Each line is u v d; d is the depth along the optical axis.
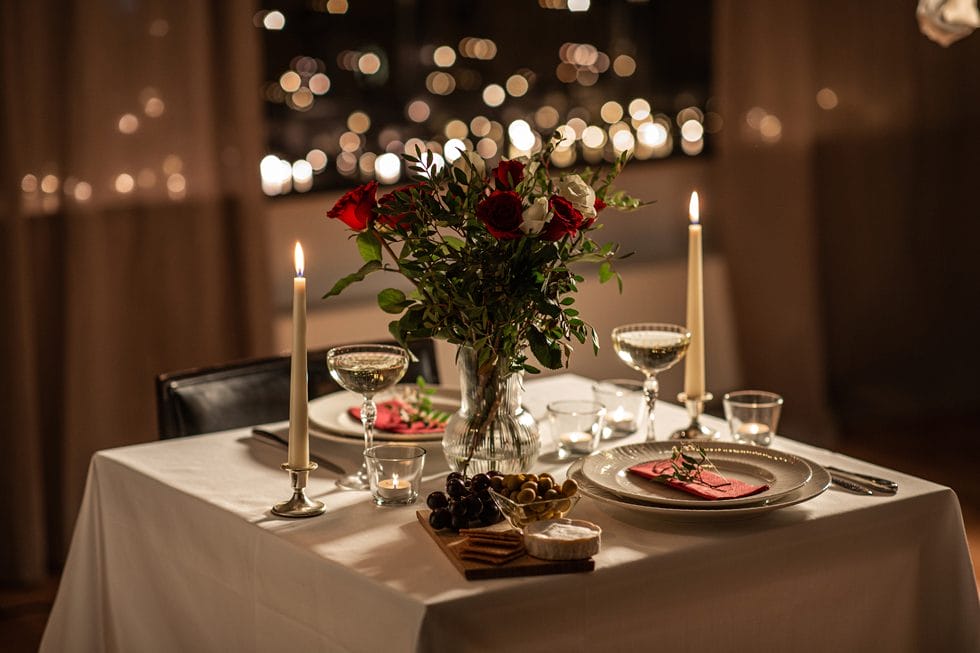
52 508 3.10
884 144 4.27
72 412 3.04
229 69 3.16
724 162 4.00
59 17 2.92
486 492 1.38
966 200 4.42
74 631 1.75
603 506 1.44
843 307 4.33
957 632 1.51
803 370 4.15
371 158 3.58
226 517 1.46
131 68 3.02
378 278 3.54
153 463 1.68
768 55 3.98
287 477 1.61
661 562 1.28
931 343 4.49
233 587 1.46
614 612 1.26
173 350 3.16
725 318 4.09
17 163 2.86
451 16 3.95
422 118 3.91
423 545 1.34
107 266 3.04
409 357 1.57
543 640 1.23
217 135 3.19
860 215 4.29
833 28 4.13
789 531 1.36
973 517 3.32
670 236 4.07
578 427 1.68
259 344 3.24
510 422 1.53
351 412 1.85
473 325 1.45
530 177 1.45
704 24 4.31
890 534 1.44
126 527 1.67
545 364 1.45
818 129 4.18
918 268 4.41
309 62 3.73
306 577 1.32
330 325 3.41
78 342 3.02
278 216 3.37
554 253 1.43
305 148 3.71
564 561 1.24
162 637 1.62
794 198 4.06
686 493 1.41
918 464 3.83
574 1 4.12
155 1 3.04
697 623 1.32
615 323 3.83
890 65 4.23
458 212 1.43
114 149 3.02
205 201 3.15
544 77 4.09
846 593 1.42
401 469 1.48
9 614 2.81
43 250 2.99
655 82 4.30
